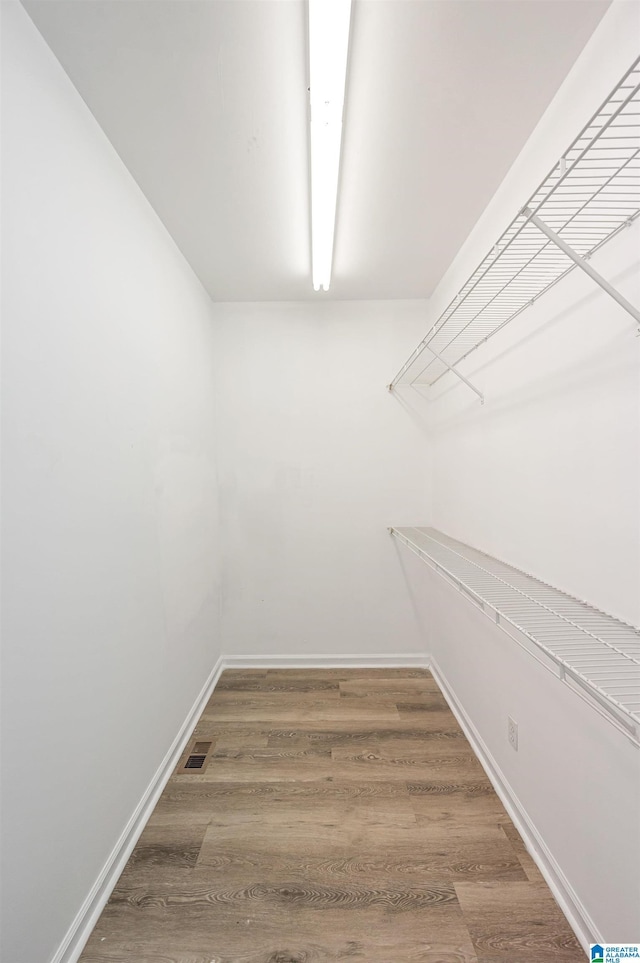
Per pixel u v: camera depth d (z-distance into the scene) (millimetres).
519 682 1478
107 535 1310
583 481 1145
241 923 1185
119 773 1361
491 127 1314
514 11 973
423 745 1952
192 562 2164
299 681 2588
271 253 2092
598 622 1007
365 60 1086
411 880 1302
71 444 1127
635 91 618
